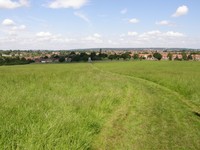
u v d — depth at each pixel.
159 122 11.12
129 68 59.88
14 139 6.59
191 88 20.08
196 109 14.47
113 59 148.25
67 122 8.16
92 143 8.11
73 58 142.25
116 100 14.60
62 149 6.64
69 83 21.25
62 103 11.05
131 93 19.12
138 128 10.05
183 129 10.09
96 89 17.91
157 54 148.50
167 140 8.71
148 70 49.44
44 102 10.95
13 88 16.33
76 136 7.58
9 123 7.49
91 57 144.62
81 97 12.73
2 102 10.24
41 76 29.91
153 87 24.92
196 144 8.36
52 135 7.03
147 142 8.48
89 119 9.52
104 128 9.78
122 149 7.80
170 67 61.66
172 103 16.20
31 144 6.35
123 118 11.49
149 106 14.84
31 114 8.63
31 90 16.17
